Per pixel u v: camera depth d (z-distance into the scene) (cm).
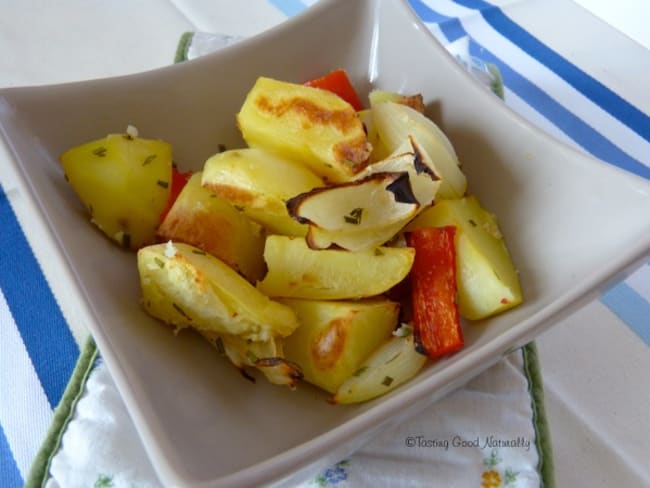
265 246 17
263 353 16
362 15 23
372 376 16
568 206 18
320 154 18
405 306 18
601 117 30
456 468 18
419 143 18
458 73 21
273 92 19
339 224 16
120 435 17
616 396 21
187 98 21
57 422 18
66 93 19
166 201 19
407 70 23
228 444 15
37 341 21
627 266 16
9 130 18
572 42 33
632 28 34
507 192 20
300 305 17
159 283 16
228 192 18
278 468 13
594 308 23
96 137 20
